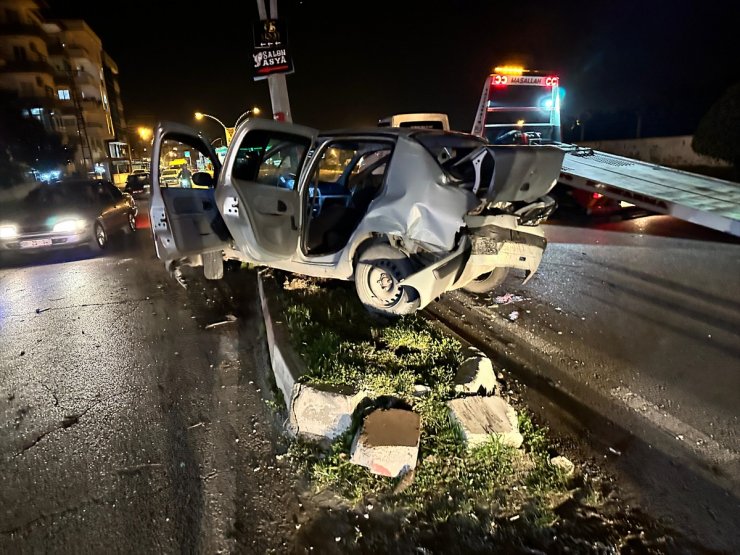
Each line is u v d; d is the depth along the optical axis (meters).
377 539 2.48
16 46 41.59
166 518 2.66
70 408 3.76
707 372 4.04
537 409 3.54
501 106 12.09
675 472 2.94
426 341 4.05
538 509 2.63
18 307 6.30
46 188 10.23
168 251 4.78
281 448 3.19
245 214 4.24
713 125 14.69
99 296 6.59
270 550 2.45
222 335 5.05
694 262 7.14
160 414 3.64
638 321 5.07
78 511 2.73
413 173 4.11
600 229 9.77
